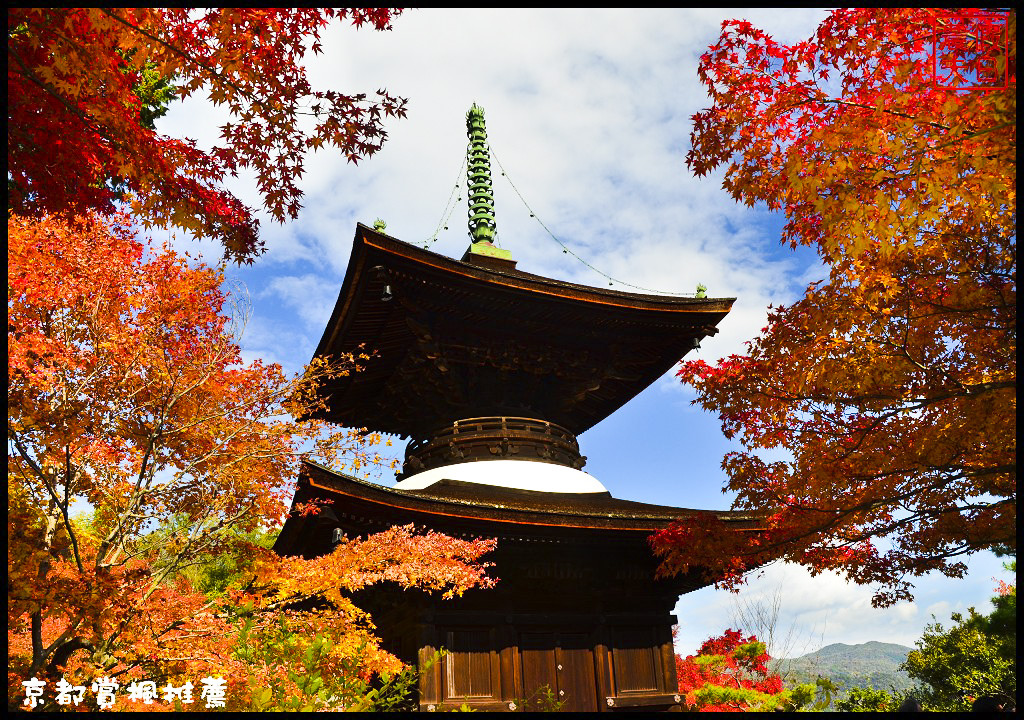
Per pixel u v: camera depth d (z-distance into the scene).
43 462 8.38
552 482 18.72
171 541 10.05
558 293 18.59
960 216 9.73
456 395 19.91
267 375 10.56
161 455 9.89
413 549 11.51
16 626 9.78
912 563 12.84
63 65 7.88
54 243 8.33
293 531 15.14
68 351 8.16
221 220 9.44
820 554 13.27
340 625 9.96
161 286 9.30
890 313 10.45
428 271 17.03
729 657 24.75
